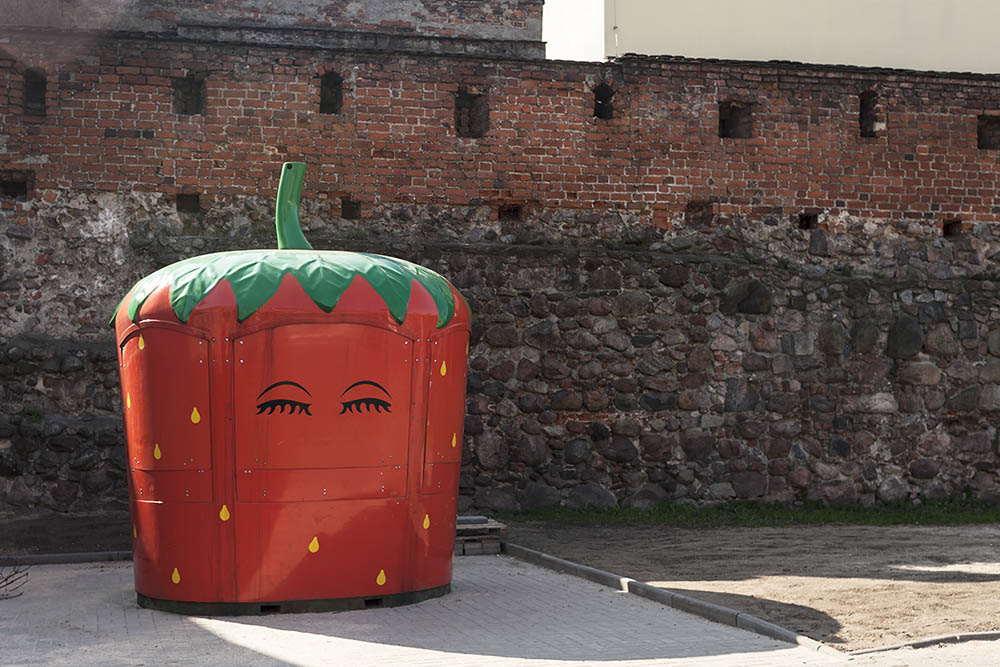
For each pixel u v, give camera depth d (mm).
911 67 17828
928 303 14070
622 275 13445
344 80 13312
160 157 12859
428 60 13508
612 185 13789
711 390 13500
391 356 7594
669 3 17109
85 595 8281
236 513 7375
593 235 13711
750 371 13594
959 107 14531
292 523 7406
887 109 14383
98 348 12508
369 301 7543
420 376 7734
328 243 13078
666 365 13422
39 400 12289
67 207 12664
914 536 11508
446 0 16484
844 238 14148
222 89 13031
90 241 12664
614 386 13320
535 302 13258
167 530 7504
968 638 6492
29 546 10609
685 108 13984
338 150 13250
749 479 13492
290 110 13164
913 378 13922
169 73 12914
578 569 9195
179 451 7449
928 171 14398
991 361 14133
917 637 6508
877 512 13430
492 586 8633
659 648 6395
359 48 13977
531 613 7496
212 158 12969
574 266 13367
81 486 12148
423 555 7871
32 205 12602
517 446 13078
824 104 14250
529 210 13625
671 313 13500
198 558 7414
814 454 13648
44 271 12570
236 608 7383
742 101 14102
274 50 13164
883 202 14273
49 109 12664
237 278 7477
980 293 14250
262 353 7371
